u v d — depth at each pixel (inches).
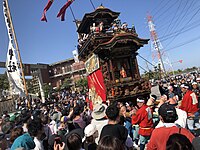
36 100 1365.7
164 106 174.1
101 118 247.6
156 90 702.5
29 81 2234.3
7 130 323.0
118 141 113.4
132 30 674.8
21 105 1074.7
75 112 286.4
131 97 653.3
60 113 419.5
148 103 370.6
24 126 294.4
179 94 678.5
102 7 761.6
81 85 2186.3
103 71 676.1
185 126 231.1
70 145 168.6
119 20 695.1
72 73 2511.1
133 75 689.6
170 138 115.6
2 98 1293.1
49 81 2546.8
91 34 679.1
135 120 323.0
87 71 826.8
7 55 818.2
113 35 677.3
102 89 682.2
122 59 695.7
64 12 839.1
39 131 222.4
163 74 2134.6
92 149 192.1
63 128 323.9
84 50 781.9
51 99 1530.5
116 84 641.6
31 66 1510.8
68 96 1464.1
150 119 319.0
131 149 208.8
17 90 822.5
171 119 168.2
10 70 813.9
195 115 366.6
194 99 368.5
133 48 680.4
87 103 831.7
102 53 680.4
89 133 200.5
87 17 754.2
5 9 765.3
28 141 204.8
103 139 115.2
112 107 205.2
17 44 653.3
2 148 261.4
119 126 193.2
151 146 165.3
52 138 210.1
